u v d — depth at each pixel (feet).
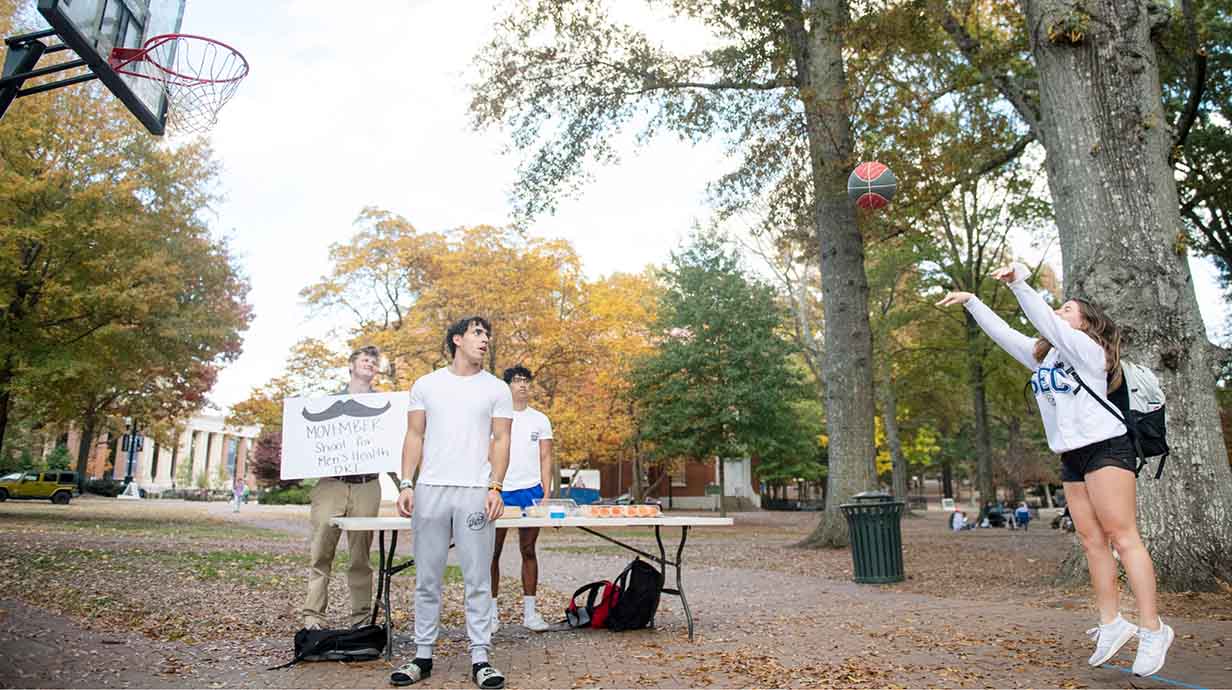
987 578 32.55
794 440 109.29
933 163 45.55
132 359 66.33
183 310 69.46
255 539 53.06
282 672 14.39
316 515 17.40
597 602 23.98
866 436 49.19
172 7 20.49
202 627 18.88
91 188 58.70
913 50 43.14
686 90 53.57
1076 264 27.12
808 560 42.68
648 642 17.70
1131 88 26.96
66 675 13.47
